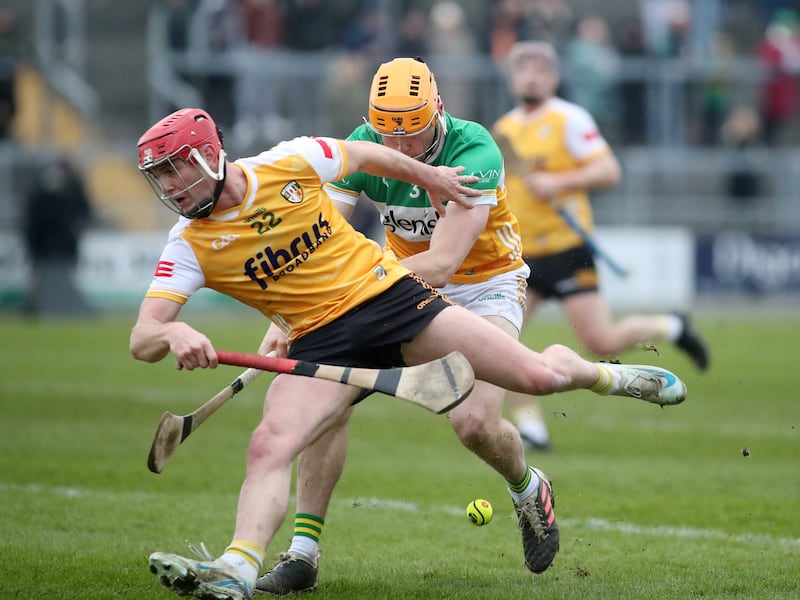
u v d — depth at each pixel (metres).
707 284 73.81
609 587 16.73
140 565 17.58
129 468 25.80
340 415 15.70
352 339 15.82
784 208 75.00
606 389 17.31
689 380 42.44
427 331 15.94
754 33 82.06
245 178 15.23
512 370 15.82
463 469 26.55
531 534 17.78
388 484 24.75
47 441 28.92
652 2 80.62
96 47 76.12
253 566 14.48
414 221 18.50
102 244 67.56
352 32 72.56
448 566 18.30
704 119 74.50
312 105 70.38
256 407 35.72
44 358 46.78
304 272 15.70
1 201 67.88
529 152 33.09
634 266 72.56
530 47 33.34
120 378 41.56
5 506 21.70
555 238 31.70
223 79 70.81
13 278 67.12
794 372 44.44
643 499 23.48
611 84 72.81
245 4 72.31
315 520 16.97
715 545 19.70
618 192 73.25
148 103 75.69
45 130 72.25
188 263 15.37
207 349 14.66
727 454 28.77
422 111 17.16
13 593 15.80
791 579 17.16
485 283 19.36
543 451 29.19
